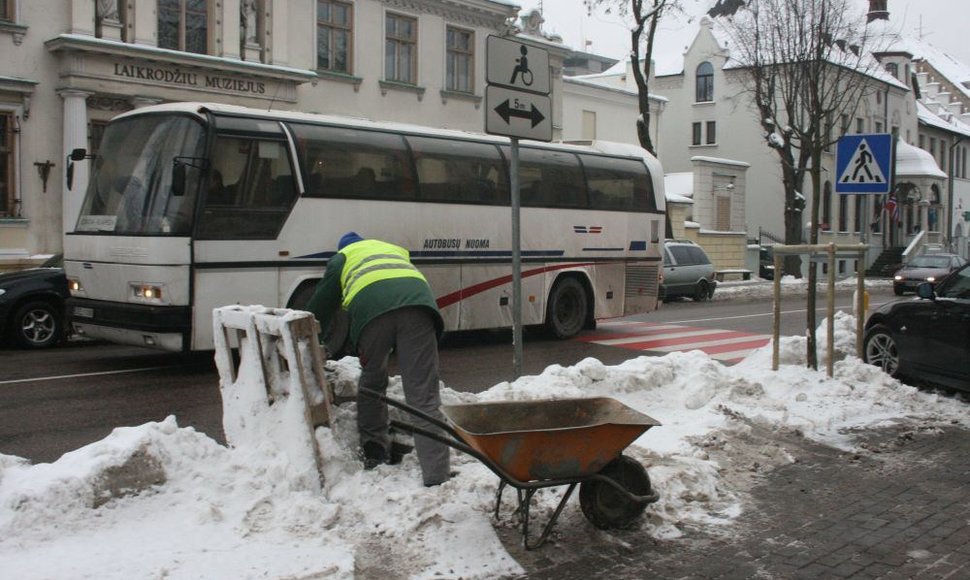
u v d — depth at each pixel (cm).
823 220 5050
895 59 5878
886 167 1105
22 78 1942
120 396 952
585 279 1564
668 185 4066
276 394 570
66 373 1105
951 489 636
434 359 573
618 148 1647
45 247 1997
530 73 796
